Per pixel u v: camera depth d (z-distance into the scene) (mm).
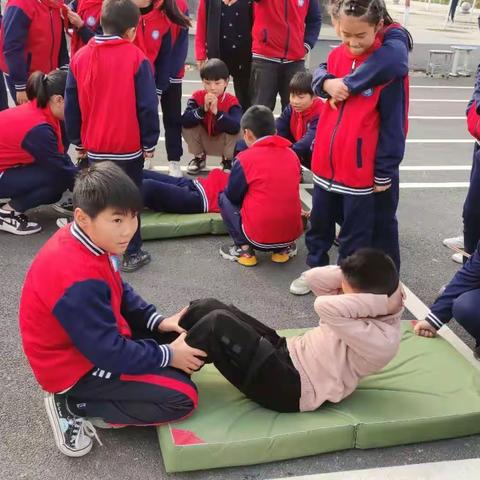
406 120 2834
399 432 2164
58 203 4184
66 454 2090
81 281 1858
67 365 1988
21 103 4406
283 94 5055
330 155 2896
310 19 4957
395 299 2137
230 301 3191
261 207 3359
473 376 2430
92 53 3025
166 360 2068
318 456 2152
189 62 9938
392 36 2678
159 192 3840
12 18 4152
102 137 3115
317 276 2332
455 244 3953
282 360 2170
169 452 2004
